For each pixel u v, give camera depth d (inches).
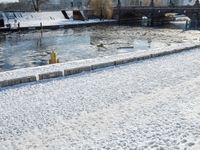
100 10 3663.9
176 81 693.3
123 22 3767.2
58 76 765.9
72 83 702.5
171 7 3550.7
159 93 605.0
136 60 952.3
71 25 3144.7
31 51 1782.7
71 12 3715.6
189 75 745.0
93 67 839.7
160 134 404.8
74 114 505.4
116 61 894.4
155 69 827.4
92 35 2539.4
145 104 539.5
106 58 1015.0
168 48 1158.3
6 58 1563.7
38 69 869.8
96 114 501.0
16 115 507.2
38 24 3046.3
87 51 1740.9
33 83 709.9
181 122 441.7
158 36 2415.1
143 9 3708.2
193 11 3405.5
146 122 451.2
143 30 2920.8
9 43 2129.7
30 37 2454.5
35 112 519.8
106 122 463.8
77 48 1859.0
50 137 420.5
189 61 929.5
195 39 2187.5
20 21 3189.0
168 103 537.3
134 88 648.4
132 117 477.4
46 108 538.0
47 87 673.0
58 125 461.7
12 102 574.6
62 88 663.1
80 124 461.7
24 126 462.0
